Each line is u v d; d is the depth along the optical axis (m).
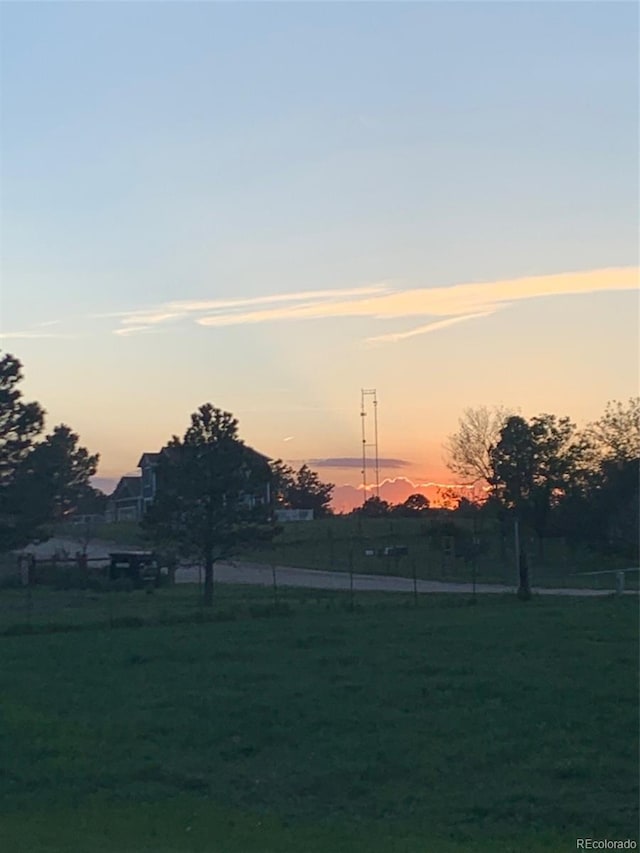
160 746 17.95
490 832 12.80
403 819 13.58
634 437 83.44
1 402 50.97
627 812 13.30
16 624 35.44
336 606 39.69
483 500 92.19
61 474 64.31
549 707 19.23
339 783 15.37
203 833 13.20
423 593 49.97
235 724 19.17
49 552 86.50
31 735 18.88
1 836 13.11
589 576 64.44
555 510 82.25
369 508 123.81
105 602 48.44
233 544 47.41
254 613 37.31
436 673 23.17
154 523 47.50
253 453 50.34
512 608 37.41
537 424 83.06
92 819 14.02
